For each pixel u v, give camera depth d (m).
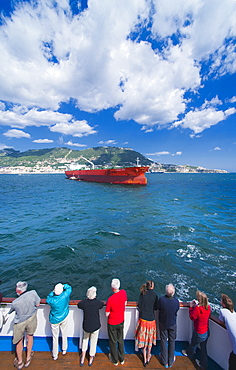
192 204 35.66
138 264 12.62
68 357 4.50
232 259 13.38
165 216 25.92
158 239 17.00
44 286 10.30
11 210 30.84
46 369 4.20
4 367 4.23
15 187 74.62
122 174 72.12
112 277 11.15
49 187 73.06
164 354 4.35
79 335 4.97
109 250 14.76
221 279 11.02
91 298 4.33
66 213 27.89
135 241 16.53
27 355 4.32
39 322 4.97
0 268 12.24
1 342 4.85
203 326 4.22
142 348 4.67
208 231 19.36
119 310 4.24
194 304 4.35
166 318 4.28
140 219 24.14
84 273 11.59
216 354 4.41
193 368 4.30
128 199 41.28
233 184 93.62
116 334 4.32
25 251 14.73
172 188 70.44
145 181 67.44
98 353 4.63
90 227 20.62
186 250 14.76
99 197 44.31
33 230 20.02
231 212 28.80
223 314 4.05
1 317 4.28
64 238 17.38
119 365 4.34
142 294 4.59
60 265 12.54
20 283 4.44
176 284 10.51
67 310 4.50
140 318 4.46
